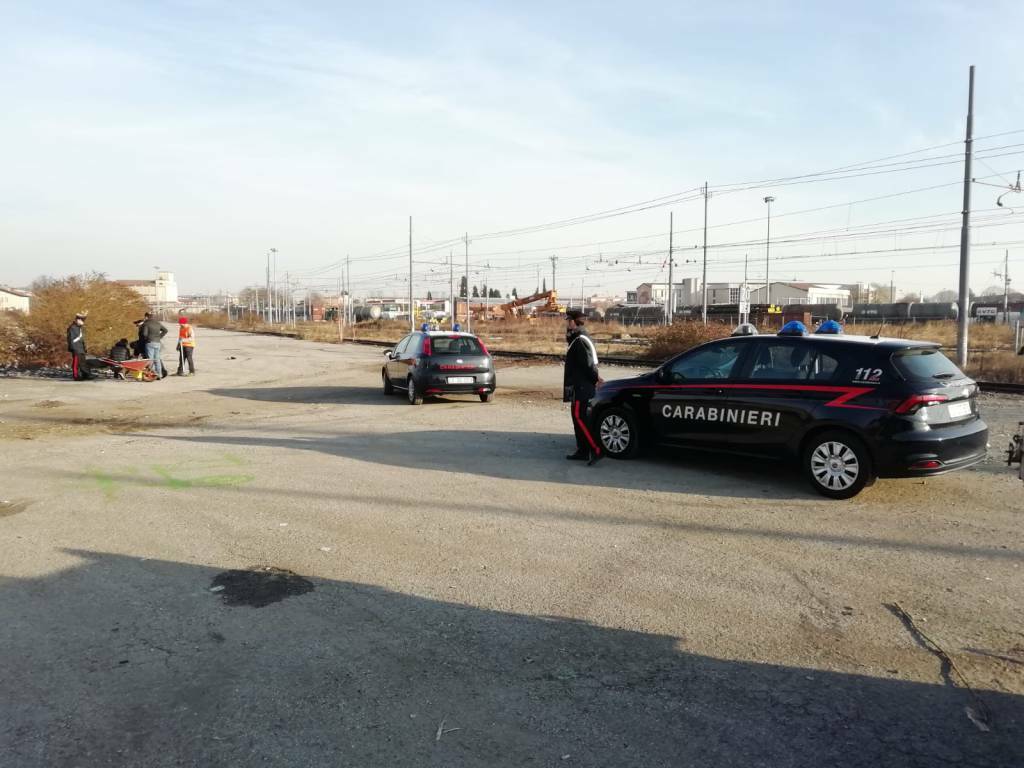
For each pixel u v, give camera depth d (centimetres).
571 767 279
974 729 302
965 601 429
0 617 416
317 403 1443
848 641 381
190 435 1052
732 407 726
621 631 396
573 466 809
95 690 336
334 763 281
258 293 13825
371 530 576
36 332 2239
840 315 5138
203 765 281
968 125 1995
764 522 590
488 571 485
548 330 5531
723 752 288
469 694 332
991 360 2003
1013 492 671
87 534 568
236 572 486
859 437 640
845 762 281
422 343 1396
